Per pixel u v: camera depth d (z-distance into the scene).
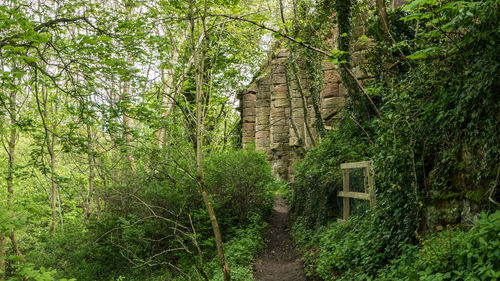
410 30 9.98
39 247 12.59
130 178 12.13
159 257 11.02
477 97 4.68
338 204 9.76
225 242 11.76
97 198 13.55
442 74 5.35
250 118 26.33
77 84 6.77
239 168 13.25
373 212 7.46
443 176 5.27
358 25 13.52
